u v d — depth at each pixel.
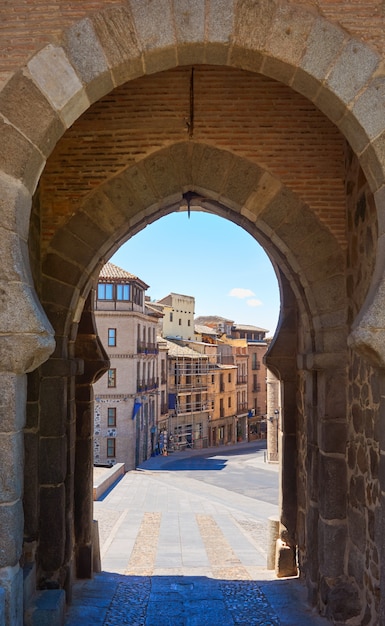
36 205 6.28
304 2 4.05
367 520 5.43
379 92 4.00
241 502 20.48
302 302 6.95
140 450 39.56
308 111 6.30
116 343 37.72
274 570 8.85
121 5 4.02
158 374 45.75
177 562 9.66
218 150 6.30
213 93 6.29
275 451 37.03
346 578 6.08
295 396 8.44
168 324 55.66
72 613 6.43
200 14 4.02
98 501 17.62
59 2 4.01
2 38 3.97
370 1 4.04
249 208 6.43
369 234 5.47
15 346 3.63
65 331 6.49
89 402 8.08
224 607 6.80
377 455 5.15
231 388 60.91
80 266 6.50
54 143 4.12
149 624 6.20
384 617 3.86
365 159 4.13
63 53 3.98
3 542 3.60
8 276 3.69
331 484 6.18
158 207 6.71
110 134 6.37
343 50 4.02
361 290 5.75
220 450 50.56
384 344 3.78
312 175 6.32
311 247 6.36
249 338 71.94
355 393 5.90
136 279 37.78
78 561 7.96
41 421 6.41
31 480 6.24
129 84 6.32
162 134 6.30
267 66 4.15
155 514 15.40
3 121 3.90
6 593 3.55
